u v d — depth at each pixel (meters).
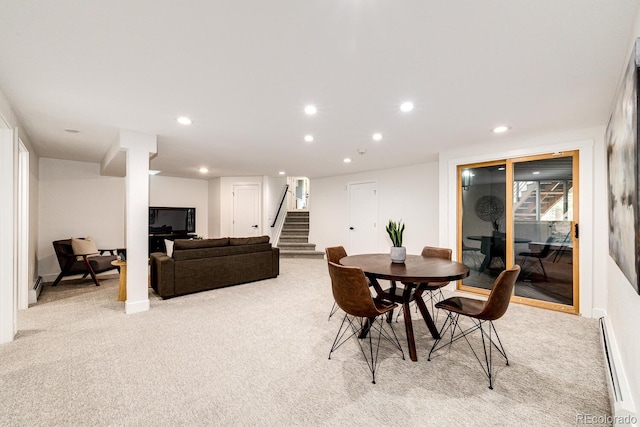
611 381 1.70
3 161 2.54
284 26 1.49
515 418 1.61
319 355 2.32
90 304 3.63
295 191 10.57
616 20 1.43
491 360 2.20
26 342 2.54
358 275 2.04
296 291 4.27
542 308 3.47
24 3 1.31
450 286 4.30
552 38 1.58
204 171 6.66
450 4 1.32
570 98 2.38
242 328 2.87
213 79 2.09
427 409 1.69
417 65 1.88
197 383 1.93
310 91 2.29
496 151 3.80
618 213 1.82
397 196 5.92
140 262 3.36
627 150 1.48
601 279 3.08
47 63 1.86
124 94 2.34
